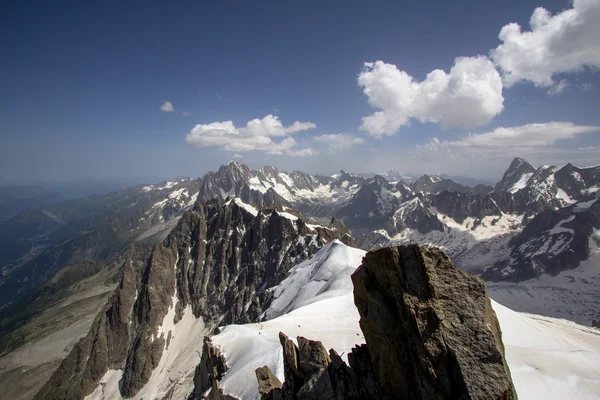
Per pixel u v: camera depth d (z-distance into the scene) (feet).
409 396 59.21
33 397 559.38
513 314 256.11
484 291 57.62
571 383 106.52
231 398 154.20
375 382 67.36
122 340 635.25
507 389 49.93
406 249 61.98
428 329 55.77
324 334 207.00
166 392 482.28
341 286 361.10
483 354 52.42
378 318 64.49
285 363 91.09
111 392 549.95
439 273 59.26
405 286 60.03
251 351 197.06
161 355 609.42
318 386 76.07
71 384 563.07
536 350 134.72
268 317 469.98
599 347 247.29
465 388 50.52
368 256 68.03
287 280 564.30
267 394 105.29
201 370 232.73
